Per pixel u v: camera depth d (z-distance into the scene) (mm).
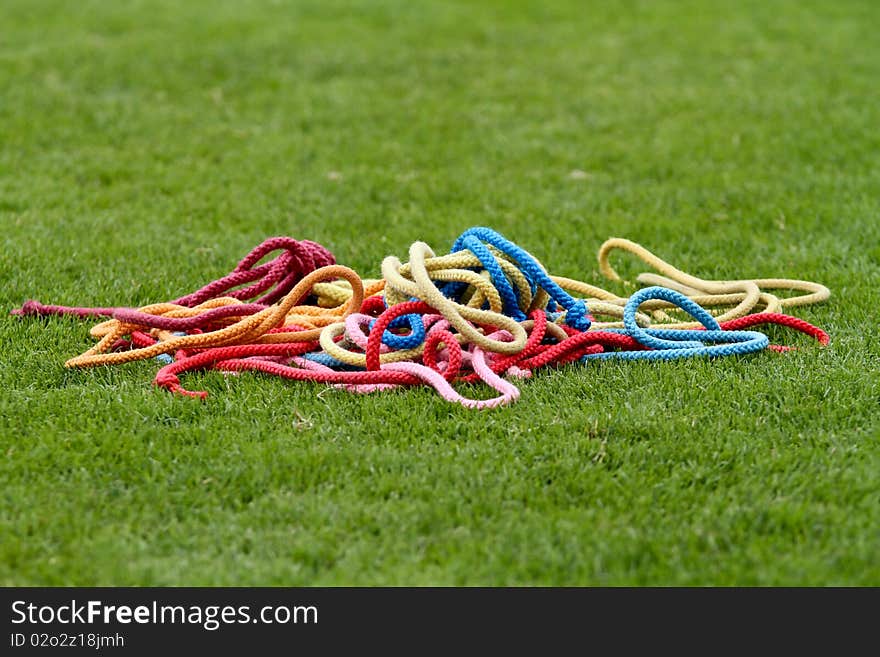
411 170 27781
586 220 23703
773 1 51375
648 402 14367
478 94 35344
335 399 14648
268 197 25297
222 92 34938
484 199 25297
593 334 15805
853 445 13242
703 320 16656
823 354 15945
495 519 11805
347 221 23656
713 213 24250
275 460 12914
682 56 40531
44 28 43156
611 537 11391
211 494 12250
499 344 15156
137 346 16531
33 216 23438
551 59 40156
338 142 30000
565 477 12508
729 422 13914
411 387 14961
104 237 22234
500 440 13469
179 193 25672
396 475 12617
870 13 48844
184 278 19859
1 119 31219
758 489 12258
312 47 40781
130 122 31516
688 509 11984
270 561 11156
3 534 11492
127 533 11539
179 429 13719
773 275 20250
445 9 48719
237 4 48812
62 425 13828
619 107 33781
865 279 19484
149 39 41031
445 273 15742
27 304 17453
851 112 32375
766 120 31984
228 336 15789
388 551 11281
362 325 16375
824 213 23734
